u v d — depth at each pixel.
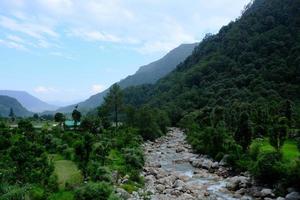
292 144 79.06
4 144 67.25
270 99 155.62
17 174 49.31
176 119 193.25
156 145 120.00
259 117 101.69
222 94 193.75
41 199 43.44
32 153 60.66
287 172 55.75
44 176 49.81
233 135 89.44
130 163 73.00
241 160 71.69
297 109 123.12
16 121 151.50
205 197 55.69
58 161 65.56
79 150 64.12
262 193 54.97
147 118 135.62
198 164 81.56
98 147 70.56
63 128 111.25
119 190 51.62
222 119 113.31
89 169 57.97
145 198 52.47
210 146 91.50
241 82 198.38
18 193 41.91
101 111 138.75
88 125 104.44
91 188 45.28
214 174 72.75
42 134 85.44
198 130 118.38
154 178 67.38
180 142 125.56
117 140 93.88
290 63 191.75
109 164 68.56
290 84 170.25
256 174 60.38
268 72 189.00
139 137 119.00
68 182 50.34
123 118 158.88
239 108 122.06
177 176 69.75
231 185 60.75
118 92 139.62
